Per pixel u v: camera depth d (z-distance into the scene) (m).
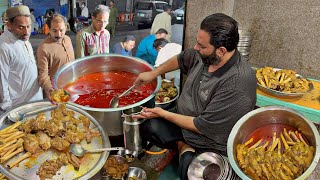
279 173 1.72
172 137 2.25
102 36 3.37
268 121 2.00
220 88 1.95
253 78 1.96
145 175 2.27
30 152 1.95
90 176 1.85
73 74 2.76
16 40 2.71
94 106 2.46
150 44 4.33
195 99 2.14
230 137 1.87
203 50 1.91
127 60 2.88
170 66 2.46
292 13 2.97
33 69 2.90
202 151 2.19
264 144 1.98
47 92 2.80
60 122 2.10
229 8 3.24
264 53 3.26
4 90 2.79
